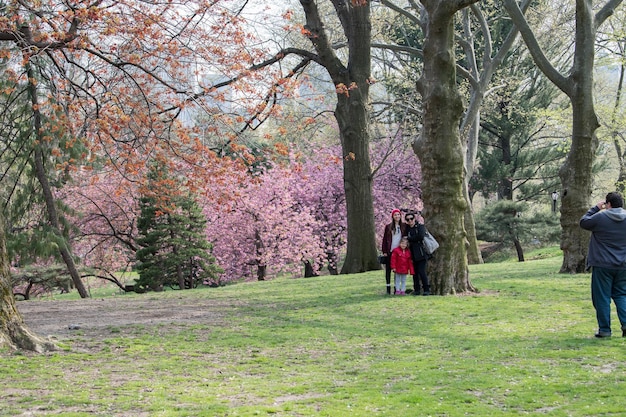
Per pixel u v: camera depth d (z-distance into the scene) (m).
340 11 24.72
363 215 24.48
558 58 40.09
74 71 14.91
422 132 15.47
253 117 15.61
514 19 19.09
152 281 30.05
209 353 9.52
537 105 40.62
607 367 7.59
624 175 37.09
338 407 6.26
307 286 19.69
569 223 19.23
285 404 6.39
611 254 9.24
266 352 9.56
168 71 14.60
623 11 30.83
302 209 35.16
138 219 30.09
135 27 13.25
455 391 6.76
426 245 14.93
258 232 33.84
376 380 7.57
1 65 14.98
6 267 9.59
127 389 7.20
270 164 33.50
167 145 15.37
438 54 14.85
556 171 42.28
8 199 23.53
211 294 19.17
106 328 11.79
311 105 29.17
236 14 14.59
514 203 38.81
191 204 29.91
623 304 9.34
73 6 12.19
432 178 15.25
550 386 6.78
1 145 22.77
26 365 8.48
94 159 16.97
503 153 43.41
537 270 21.20
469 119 27.06
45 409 6.30
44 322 12.63
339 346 9.90
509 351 8.89
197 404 6.51
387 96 37.16
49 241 22.81
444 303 13.77
